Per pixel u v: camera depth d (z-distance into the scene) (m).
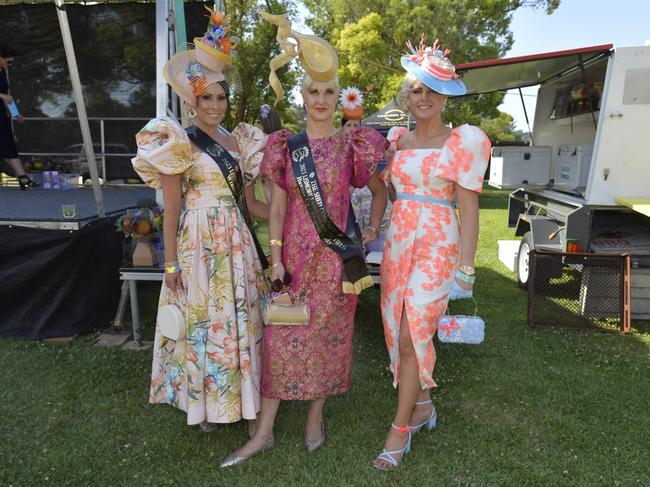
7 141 6.11
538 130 6.62
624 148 4.21
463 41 15.74
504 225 9.45
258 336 2.52
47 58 7.18
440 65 2.22
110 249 3.95
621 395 3.03
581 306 4.22
